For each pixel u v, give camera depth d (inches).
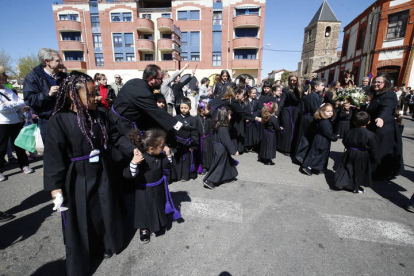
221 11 910.4
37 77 117.4
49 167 66.3
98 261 82.4
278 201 126.5
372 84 152.7
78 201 71.9
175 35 412.8
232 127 211.2
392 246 91.5
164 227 103.0
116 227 81.8
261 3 885.8
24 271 78.3
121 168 106.0
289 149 217.8
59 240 95.0
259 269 79.0
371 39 674.2
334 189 143.2
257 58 930.1
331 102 193.2
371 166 144.5
